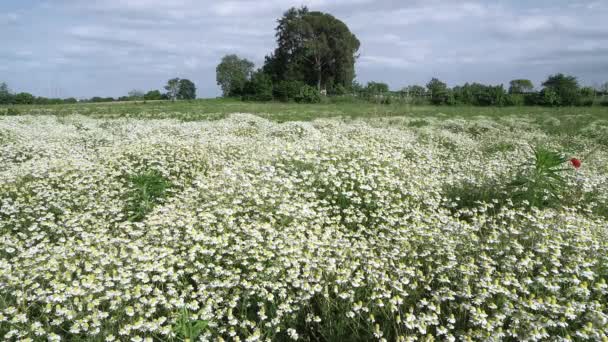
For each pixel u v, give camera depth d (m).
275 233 4.86
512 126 19.78
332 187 6.92
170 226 5.28
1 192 7.04
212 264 4.35
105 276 4.09
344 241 4.92
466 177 7.71
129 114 26.89
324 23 80.06
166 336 3.61
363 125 15.74
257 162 7.65
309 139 9.39
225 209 5.50
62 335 3.78
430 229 5.27
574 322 3.49
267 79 70.38
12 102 55.00
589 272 3.92
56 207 6.66
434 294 3.87
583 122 21.12
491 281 3.88
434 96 49.28
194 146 9.98
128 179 8.28
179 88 81.75
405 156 10.52
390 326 3.75
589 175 7.97
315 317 3.86
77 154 9.84
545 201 6.92
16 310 3.70
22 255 4.59
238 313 4.06
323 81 84.38
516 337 3.38
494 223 5.48
